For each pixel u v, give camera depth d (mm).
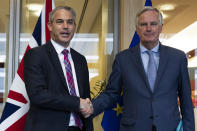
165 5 3041
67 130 1785
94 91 3316
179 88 1969
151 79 1909
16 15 3385
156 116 1839
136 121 1874
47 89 1778
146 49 1988
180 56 1955
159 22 1943
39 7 3447
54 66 1819
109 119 2439
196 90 2838
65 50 1929
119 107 2387
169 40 2977
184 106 1930
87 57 3393
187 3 3043
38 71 1778
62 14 1879
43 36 2441
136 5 3127
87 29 3461
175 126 1864
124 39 3117
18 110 2199
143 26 1938
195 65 2904
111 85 2078
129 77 1945
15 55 3352
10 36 3354
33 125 1763
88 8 3504
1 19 3377
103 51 3395
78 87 1906
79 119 1884
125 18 3125
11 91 2223
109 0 3404
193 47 2969
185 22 3018
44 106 1739
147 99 1868
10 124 2182
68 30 1884
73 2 3523
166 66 1912
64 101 1732
